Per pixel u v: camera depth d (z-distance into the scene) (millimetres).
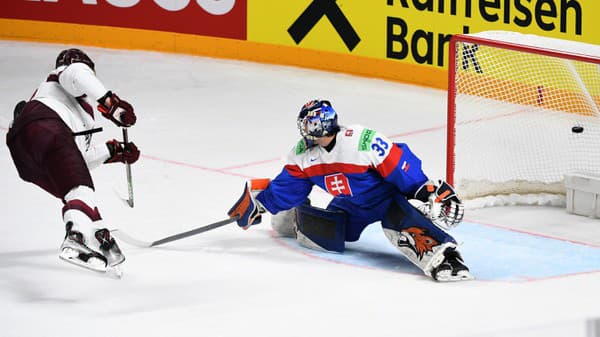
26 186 22922
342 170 16875
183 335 13453
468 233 19312
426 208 17016
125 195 22312
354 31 35531
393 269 17047
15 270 17031
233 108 31719
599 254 17812
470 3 32375
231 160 25656
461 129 23062
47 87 16812
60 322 14289
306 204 18469
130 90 33906
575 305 14438
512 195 21531
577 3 29984
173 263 17438
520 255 17781
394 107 31719
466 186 21344
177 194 22469
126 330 13789
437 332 13086
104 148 17484
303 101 32719
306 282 16234
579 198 20453
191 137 28125
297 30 36812
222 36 38375
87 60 17141
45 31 40156
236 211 17938
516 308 14344
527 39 21328
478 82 24516
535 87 25641
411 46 34188
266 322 13969
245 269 17047
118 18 39469
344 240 18000
